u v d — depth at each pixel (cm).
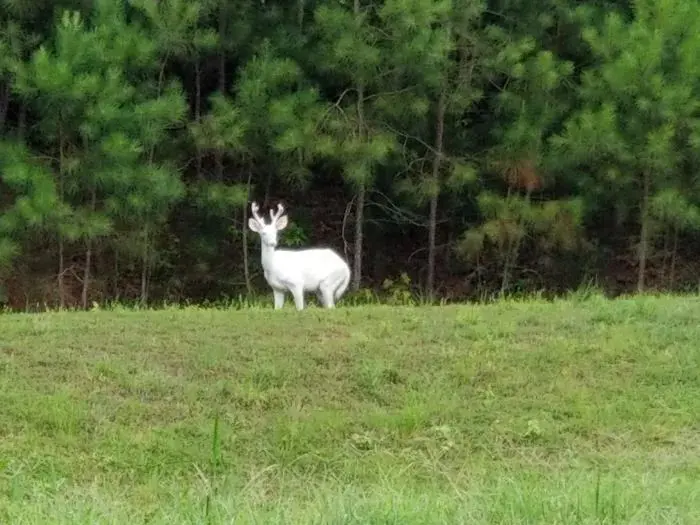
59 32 1766
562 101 1983
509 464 937
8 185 1812
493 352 1130
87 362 1062
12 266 1861
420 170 2003
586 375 1096
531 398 1047
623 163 1905
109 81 1748
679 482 842
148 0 1825
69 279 1947
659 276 2097
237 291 2020
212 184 1908
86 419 970
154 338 1133
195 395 1016
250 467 921
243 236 1962
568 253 2094
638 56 1862
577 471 902
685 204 1895
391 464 930
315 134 1855
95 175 1772
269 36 1983
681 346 1161
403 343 1145
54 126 1806
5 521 703
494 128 2000
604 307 1281
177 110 1805
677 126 1898
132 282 2014
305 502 814
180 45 1870
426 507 700
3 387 1009
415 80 1928
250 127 1877
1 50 1802
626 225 2148
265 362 1080
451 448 960
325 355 1099
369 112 1930
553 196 2061
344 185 2225
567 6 2033
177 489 864
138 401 1004
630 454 960
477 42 1947
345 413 1002
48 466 902
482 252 2050
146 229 1864
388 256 2189
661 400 1055
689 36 1909
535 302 1376
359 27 1867
